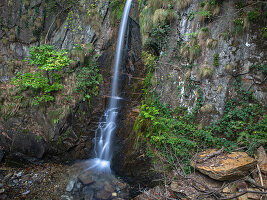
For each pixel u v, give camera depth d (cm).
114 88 647
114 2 652
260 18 418
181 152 425
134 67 647
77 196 462
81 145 607
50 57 555
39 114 614
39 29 738
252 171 341
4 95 645
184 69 505
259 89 420
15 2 726
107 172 543
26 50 731
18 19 731
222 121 441
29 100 626
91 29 665
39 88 634
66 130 604
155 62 570
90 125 624
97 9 663
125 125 570
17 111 620
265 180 325
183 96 501
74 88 619
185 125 467
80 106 618
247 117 421
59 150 597
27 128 600
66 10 712
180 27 526
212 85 461
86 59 644
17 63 716
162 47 560
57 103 619
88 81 621
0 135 599
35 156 586
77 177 525
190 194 341
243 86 434
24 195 460
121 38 658
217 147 414
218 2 457
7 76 704
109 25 657
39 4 722
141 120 501
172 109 512
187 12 516
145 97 581
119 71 654
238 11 436
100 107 634
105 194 459
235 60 441
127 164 505
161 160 441
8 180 503
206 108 458
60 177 527
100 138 623
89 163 589
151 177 440
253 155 377
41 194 468
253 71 427
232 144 405
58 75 634
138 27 669
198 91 476
